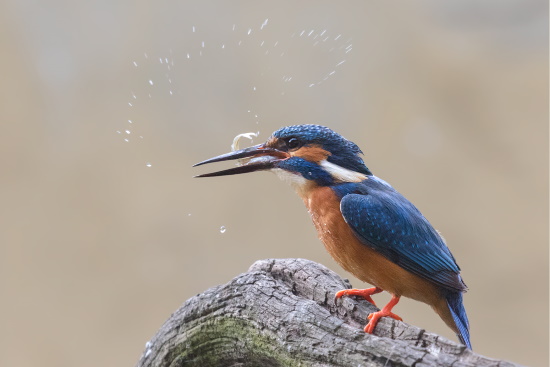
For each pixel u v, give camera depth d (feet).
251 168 13.52
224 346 13.34
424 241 13.43
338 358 13.17
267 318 13.26
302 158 13.48
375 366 13.15
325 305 13.35
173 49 18.26
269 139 13.55
